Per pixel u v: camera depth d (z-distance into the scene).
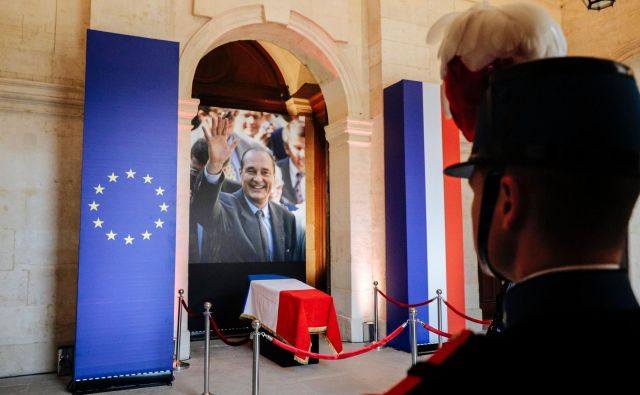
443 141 7.41
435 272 7.14
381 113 7.75
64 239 6.21
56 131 6.27
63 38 6.37
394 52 7.86
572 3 8.53
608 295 0.55
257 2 7.26
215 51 10.16
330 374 5.89
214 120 9.68
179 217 6.60
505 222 0.60
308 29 7.63
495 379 0.52
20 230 6.02
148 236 5.50
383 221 7.65
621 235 0.58
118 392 5.16
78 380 5.09
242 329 9.03
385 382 5.56
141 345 5.35
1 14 6.13
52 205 6.18
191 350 7.25
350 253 7.71
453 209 7.37
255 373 4.28
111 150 5.45
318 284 10.16
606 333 0.52
